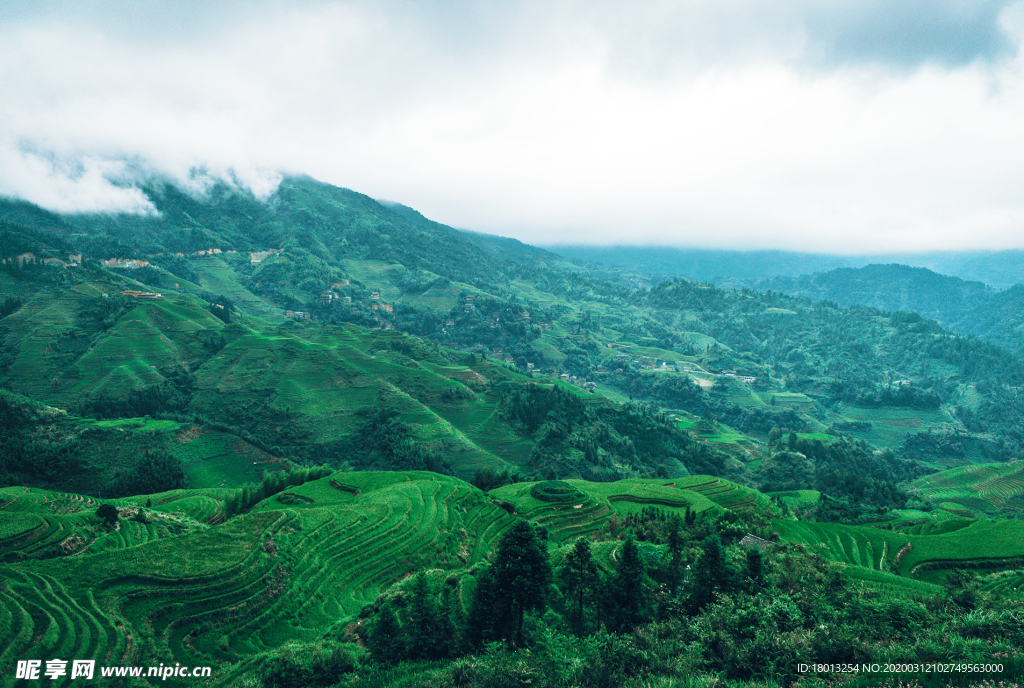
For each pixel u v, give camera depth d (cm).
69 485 13712
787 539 8700
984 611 3644
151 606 4934
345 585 6406
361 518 7881
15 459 13688
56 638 4300
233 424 18688
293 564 6194
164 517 7812
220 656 4588
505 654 3650
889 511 15112
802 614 4206
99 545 6456
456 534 8344
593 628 4647
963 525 10919
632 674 3453
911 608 3962
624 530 8956
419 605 4172
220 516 9900
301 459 17112
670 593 5197
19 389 18938
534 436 19912
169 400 19350
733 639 3762
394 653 3978
